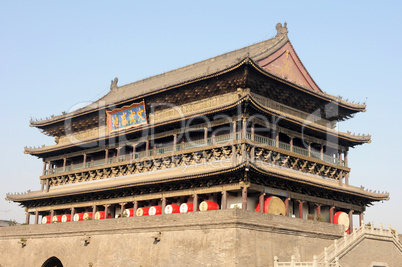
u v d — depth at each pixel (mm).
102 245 60812
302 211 65938
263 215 51312
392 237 61062
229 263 47594
